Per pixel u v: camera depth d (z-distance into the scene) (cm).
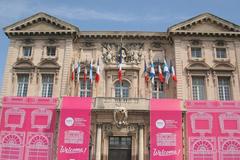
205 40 4206
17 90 4041
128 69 4097
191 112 3722
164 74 4025
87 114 3656
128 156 3722
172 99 3753
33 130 3672
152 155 3503
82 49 4244
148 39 4266
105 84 4069
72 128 3603
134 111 3688
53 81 4047
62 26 4212
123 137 3778
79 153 3522
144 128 3725
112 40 4266
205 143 3612
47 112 3741
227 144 3603
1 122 3703
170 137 3572
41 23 4269
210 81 4016
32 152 3600
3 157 3581
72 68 4109
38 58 4144
